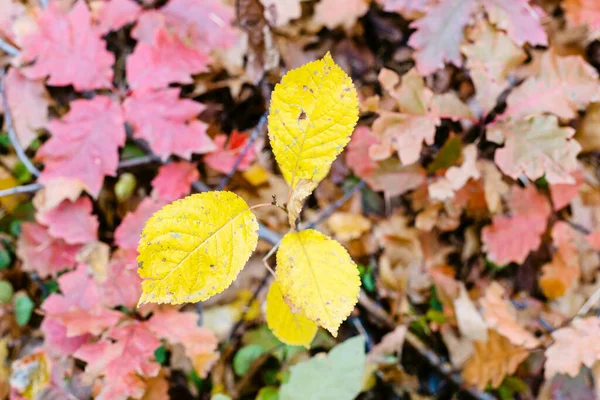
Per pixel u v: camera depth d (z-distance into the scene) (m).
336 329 0.36
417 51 0.54
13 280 0.58
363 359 0.47
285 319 0.40
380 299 0.60
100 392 0.49
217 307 0.56
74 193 0.54
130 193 0.62
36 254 0.55
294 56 0.63
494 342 0.54
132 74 0.54
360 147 0.59
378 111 0.52
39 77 0.57
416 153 0.52
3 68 0.58
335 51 0.64
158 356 0.54
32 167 0.57
